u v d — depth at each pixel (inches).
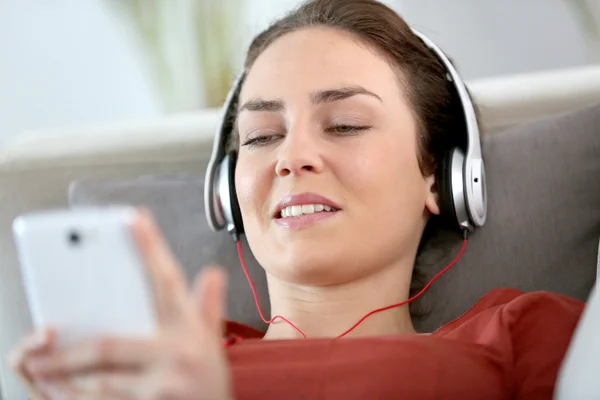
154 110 120.7
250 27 111.5
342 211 50.4
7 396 64.2
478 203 54.4
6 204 68.5
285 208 51.0
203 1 112.8
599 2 98.2
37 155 70.7
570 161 57.8
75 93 123.0
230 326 56.3
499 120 65.7
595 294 38.1
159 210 64.3
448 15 106.0
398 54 55.6
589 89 64.4
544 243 56.7
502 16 104.5
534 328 46.2
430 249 58.9
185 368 28.8
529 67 104.5
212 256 62.1
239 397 41.8
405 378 41.9
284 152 50.4
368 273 52.3
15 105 123.8
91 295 30.2
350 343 43.7
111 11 118.6
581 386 33.9
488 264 57.2
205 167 68.9
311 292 53.4
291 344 44.3
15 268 66.2
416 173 54.0
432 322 57.5
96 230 29.9
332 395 41.4
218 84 113.9
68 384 30.9
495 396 43.4
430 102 56.4
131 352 29.1
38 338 30.6
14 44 123.2
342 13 56.2
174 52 116.0
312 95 51.9
